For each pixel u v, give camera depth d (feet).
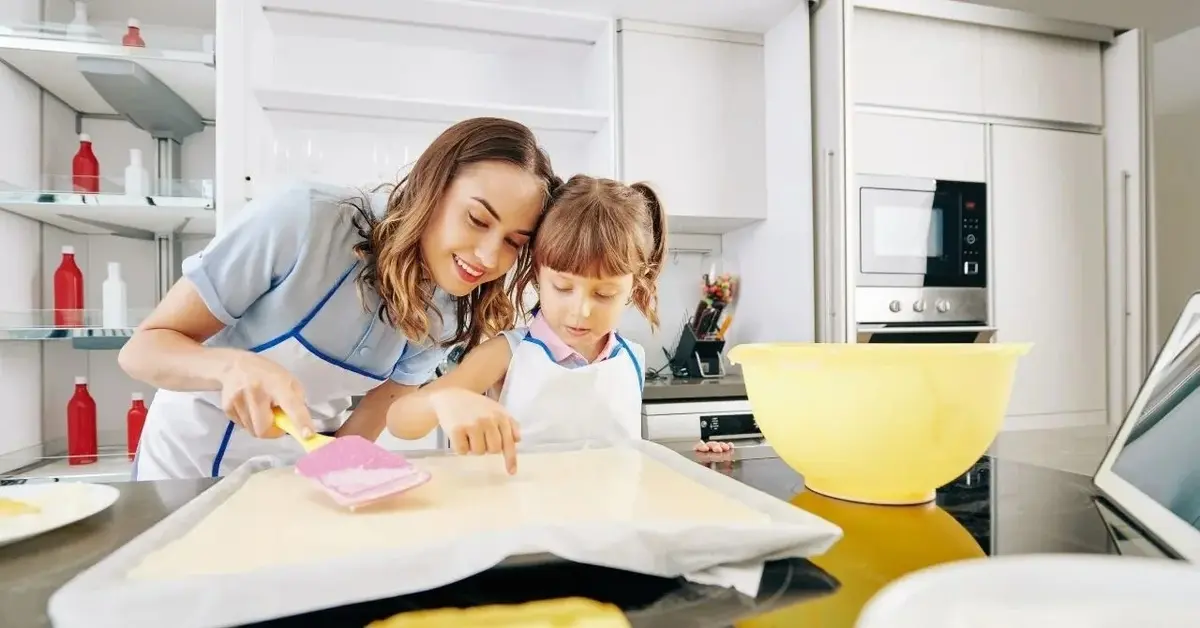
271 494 1.80
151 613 1.08
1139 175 7.72
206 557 1.30
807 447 1.83
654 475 2.01
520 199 2.85
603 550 1.27
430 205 2.85
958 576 0.97
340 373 3.50
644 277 3.44
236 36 5.56
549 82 7.68
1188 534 1.40
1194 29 9.59
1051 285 7.77
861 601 1.21
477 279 2.99
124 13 6.45
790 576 1.32
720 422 6.38
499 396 3.51
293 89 5.96
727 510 1.61
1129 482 1.78
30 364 6.03
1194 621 0.90
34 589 1.28
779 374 1.85
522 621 1.11
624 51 7.06
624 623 1.10
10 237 5.62
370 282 3.19
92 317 5.68
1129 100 7.79
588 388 3.18
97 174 5.81
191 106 6.37
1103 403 7.93
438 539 1.41
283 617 1.14
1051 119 7.76
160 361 2.56
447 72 7.36
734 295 8.34
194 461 3.49
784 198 7.31
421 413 2.58
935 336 7.34
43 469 5.52
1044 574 0.98
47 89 5.96
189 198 5.50
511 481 1.93
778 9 7.00
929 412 1.66
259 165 6.21
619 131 7.03
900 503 1.83
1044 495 1.97
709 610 1.17
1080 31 7.74
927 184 7.27
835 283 6.81
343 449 1.94
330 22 6.72
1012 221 7.61
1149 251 7.79
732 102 7.47
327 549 1.35
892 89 7.16
